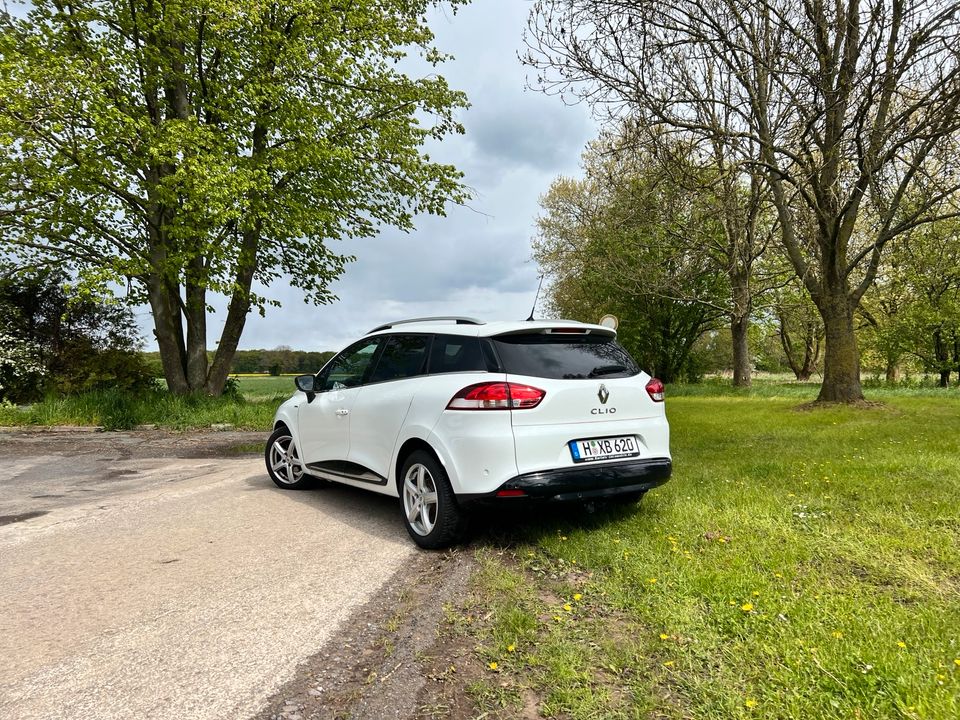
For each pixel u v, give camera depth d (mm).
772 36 11281
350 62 16672
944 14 9773
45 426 13766
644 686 2469
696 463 7422
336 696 2506
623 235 22031
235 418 14016
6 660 2816
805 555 3889
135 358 20500
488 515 5223
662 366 33750
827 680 2410
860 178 11664
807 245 14008
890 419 11500
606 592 3465
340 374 5969
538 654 2783
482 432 4137
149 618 3266
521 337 4535
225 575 3924
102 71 14141
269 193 15828
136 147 14367
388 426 4934
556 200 36719
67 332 20812
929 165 12258
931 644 2676
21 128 13008
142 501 6105
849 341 13977
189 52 16156
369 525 5141
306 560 4219
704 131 11211
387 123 18312
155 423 13758
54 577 3908
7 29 14672
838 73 10977
